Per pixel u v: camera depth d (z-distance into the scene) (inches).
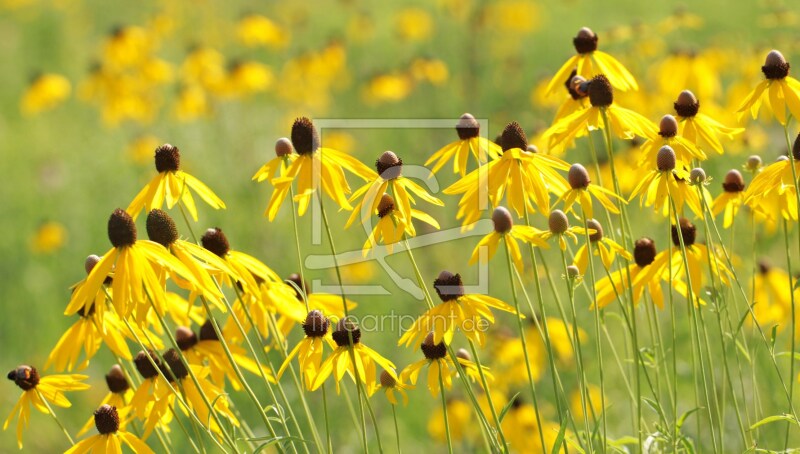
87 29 1048.8
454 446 353.7
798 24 539.8
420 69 715.4
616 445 244.8
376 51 938.1
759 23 733.9
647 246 247.1
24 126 817.5
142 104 692.7
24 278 547.8
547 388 379.9
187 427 391.2
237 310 258.8
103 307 228.5
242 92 660.7
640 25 528.4
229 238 549.0
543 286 428.1
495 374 366.3
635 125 237.1
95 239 605.9
